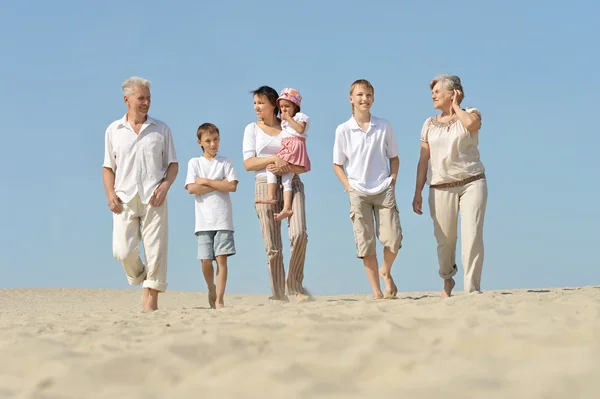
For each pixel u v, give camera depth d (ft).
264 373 8.06
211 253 23.15
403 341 9.85
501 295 17.71
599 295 17.37
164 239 20.71
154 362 8.99
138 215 20.62
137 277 21.45
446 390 6.93
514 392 6.79
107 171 20.93
